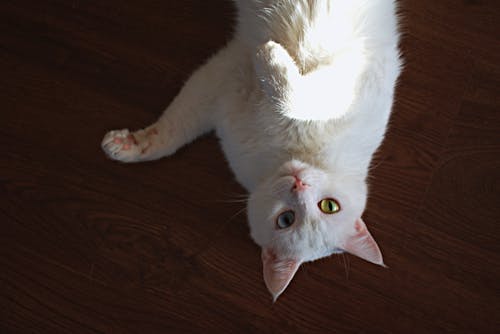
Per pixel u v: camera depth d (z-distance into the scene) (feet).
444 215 1.97
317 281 1.98
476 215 1.96
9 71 2.00
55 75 2.00
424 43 1.99
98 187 1.99
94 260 1.98
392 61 1.70
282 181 1.65
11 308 1.96
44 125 2.00
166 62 2.00
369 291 1.97
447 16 1.98
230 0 2.00
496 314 1.94
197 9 2.00
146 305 1.98
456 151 1.97
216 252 1.99
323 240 1.67
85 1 2.00
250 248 1.99
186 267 1.99
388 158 1.98
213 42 2.00
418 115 1.98
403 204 1.97
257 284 1.98
